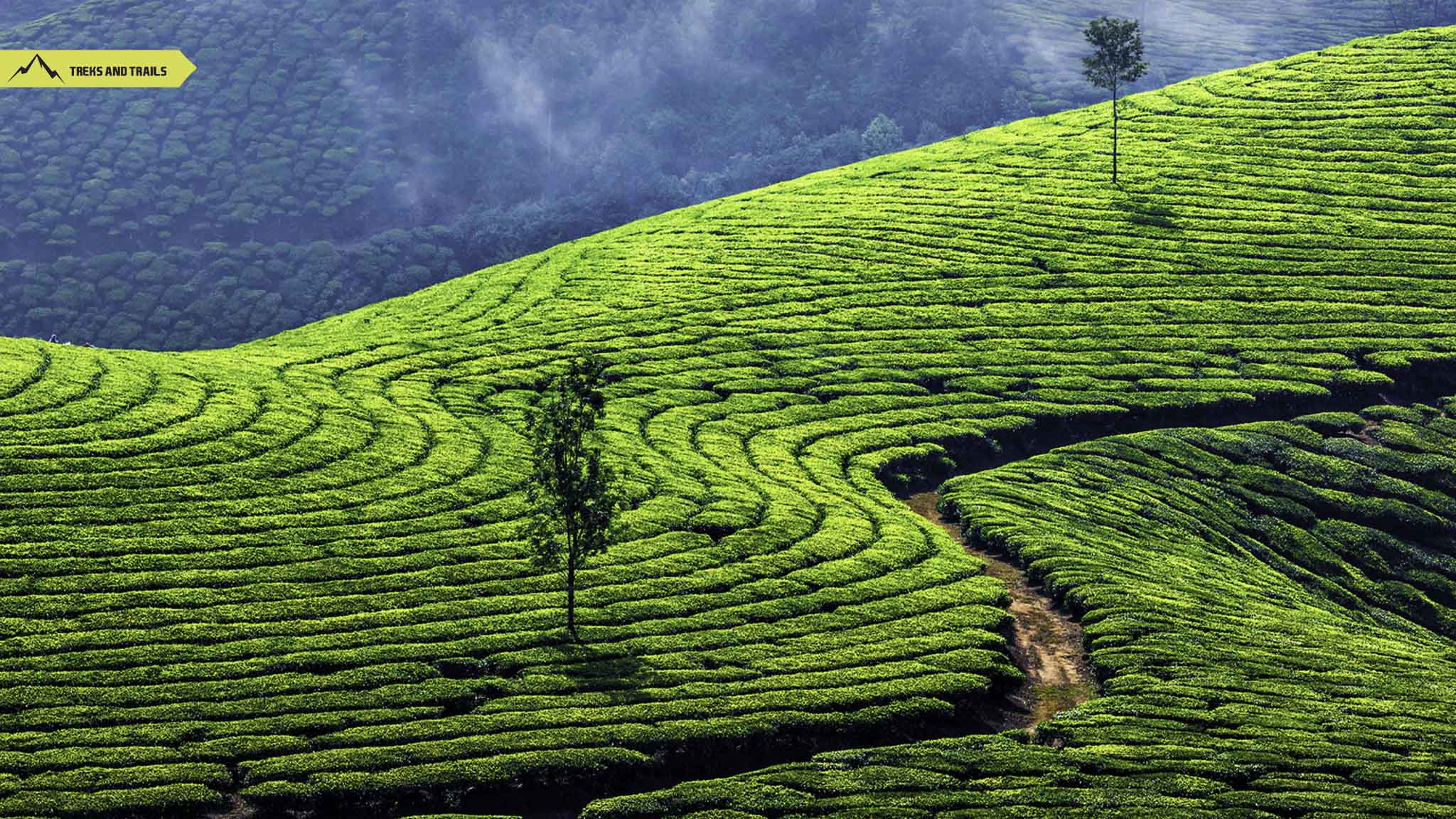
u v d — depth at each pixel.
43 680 47.78
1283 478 75.25
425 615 54.31
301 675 49.09
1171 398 84.00
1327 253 101.00
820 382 86.38
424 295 108.25
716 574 59.25
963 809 41.66
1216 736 46.78
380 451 70.69
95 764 42.91
